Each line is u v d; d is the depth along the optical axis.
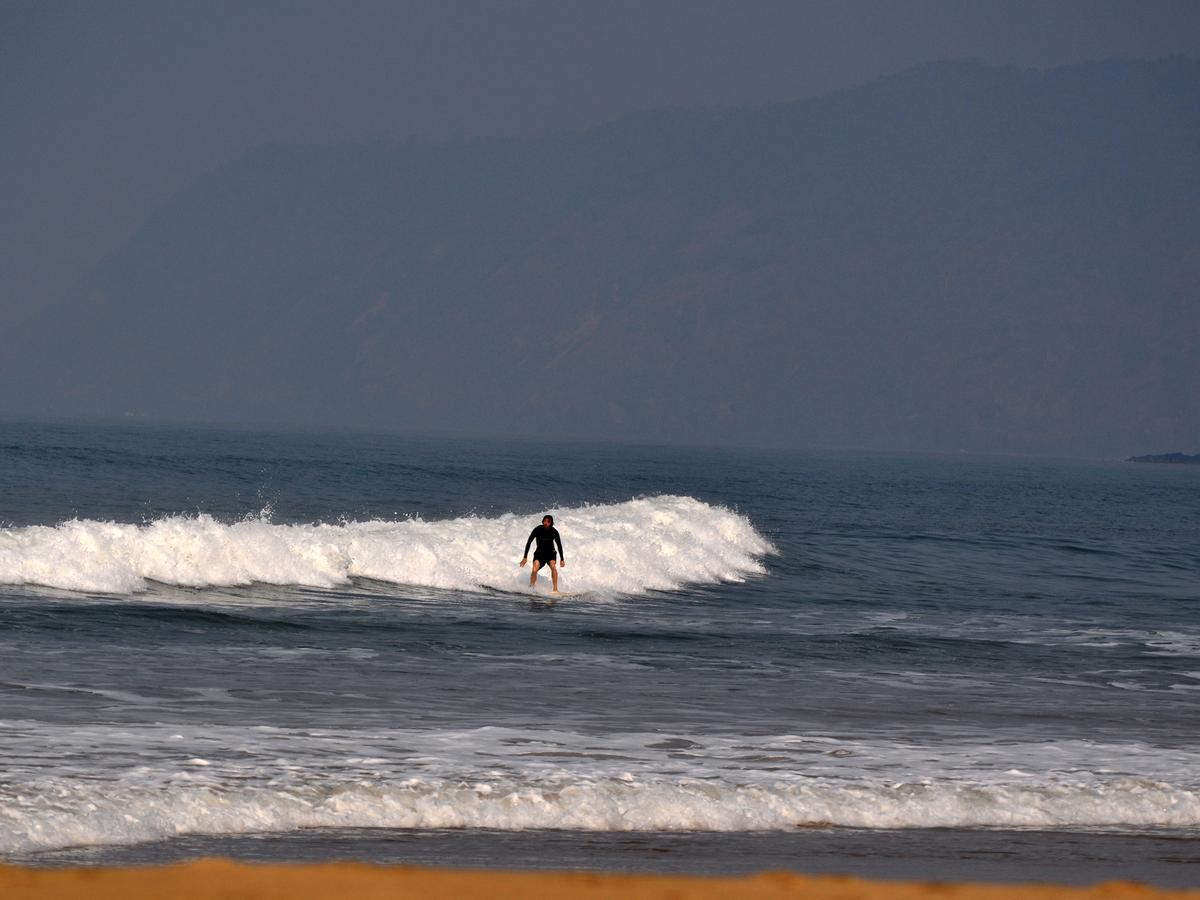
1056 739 51.25
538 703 53.75
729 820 37.88
